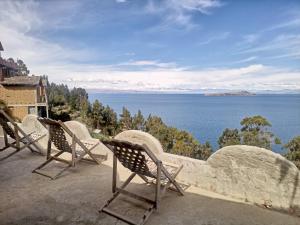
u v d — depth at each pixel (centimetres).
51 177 425
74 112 3428
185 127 7012
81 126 568
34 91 2248
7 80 2258
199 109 15462
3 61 2391
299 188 301
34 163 519
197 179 394
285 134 5319
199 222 288
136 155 297
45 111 2708
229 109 15525
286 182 310
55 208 317
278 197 318
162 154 432
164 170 310
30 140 569
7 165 505
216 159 371
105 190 377
